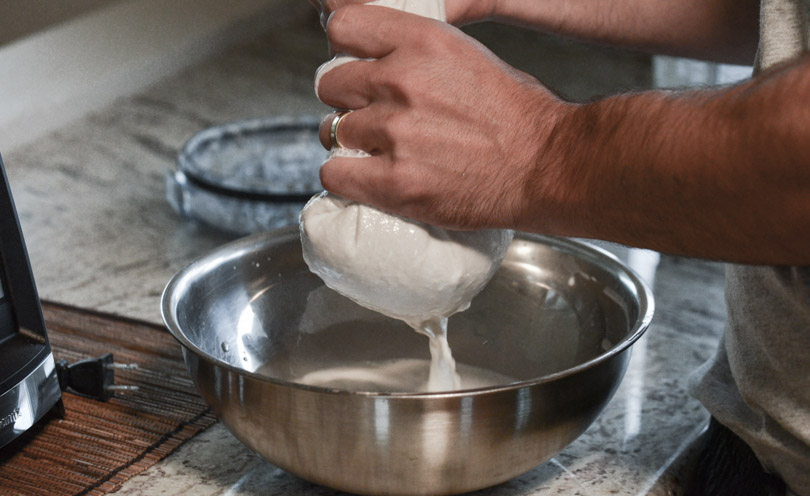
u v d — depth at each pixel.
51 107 1.48
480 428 0.52
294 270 0.73
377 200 0.52
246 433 0.56
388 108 0.51
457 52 0.50
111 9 1.60
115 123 1.50
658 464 0.66
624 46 0.77
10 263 0.63
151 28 1.70
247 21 1.95
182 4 1.77
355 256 0.55
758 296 0.56
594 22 0.74
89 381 0.72
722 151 0.43
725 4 0.72
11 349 0.63
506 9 0.71
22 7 1.46
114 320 0.86
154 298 0.92
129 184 1.26
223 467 0.64
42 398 0.65
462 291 0.58
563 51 1.84
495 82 0.50
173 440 0.68
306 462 0.55
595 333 0.68
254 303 0.71
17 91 1.43
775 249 0.45
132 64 1.65
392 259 0.55
